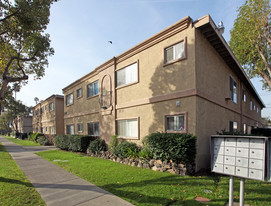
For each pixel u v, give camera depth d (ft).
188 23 24.77
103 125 40.40
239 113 44.11
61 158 35.35
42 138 71.67
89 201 14.52
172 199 14.24
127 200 14.44
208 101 26.99
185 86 24.45
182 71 25.02
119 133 36.06
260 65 45.11
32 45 34.76
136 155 27.50
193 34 24.14
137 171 23.00
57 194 16.12
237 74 42.42
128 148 28.94
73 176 21.86
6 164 29.68
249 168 9.29
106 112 39.34
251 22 37.99
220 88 31.78
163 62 27.63
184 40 24.98
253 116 65.05
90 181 19.66
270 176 8.79
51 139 68.39
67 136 48.39
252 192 15.62
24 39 32.71
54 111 70.59
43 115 87.10
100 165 27.30
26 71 42.55
